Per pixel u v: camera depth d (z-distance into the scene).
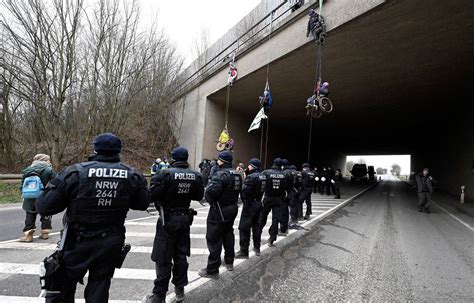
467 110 16.16
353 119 22.61
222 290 3.41
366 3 8.10
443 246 5.83
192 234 6.20
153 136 20.59
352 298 3.32
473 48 10.18
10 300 2.93
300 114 21.95
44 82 12.75
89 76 14.80
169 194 3.01
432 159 27.20
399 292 3.53
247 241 4.68
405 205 12.98
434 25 8.79
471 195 15.41
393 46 10.29
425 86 14.32
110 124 15.85
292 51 11.05
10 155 15.16
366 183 33.78
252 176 4.61
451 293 3.54
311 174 8.52
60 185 2.03
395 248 5.55
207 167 12.68
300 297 3.31
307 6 10.05
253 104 19.25
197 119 18.91
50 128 13.67
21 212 8.00
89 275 2.14
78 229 2.05
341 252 5.16
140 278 3.65
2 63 11.85
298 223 7.81
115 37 14.99
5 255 4.31
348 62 11.87
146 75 17.83
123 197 2.22
